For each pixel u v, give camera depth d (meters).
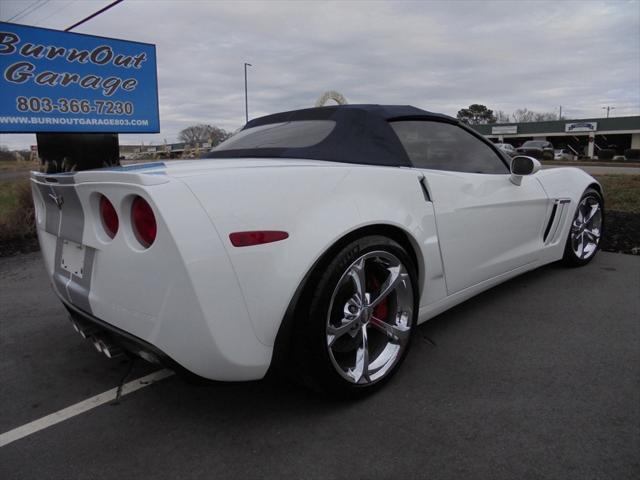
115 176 1.80
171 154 12.81
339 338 2.20
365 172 2.25
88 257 2.07
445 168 2.86
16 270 5.04
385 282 2.31
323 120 2.76
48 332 3.26
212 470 1.83
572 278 4.02
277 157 2.53
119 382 2.55
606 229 5.67
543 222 3.65
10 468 1.87
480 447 1.89
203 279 1.70
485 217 2.95
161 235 1.69
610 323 3.08
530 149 35.50
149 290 1.78
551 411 2.12
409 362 2.61
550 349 2.73
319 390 2.13
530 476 1.73
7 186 7.26
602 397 2.22
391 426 2.05
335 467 1.81
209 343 1.76
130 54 9.85
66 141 9.50
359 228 2.13
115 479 1.79
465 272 2.85
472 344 2.82
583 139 54.28
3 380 2.60
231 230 1.76
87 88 9.39
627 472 1.73
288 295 1.89
